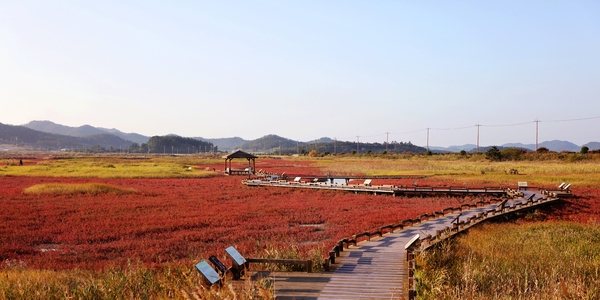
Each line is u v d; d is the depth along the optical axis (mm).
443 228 23281
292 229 26719
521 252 19000
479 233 23188
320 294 11633
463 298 12250
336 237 24109
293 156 194000
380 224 27609
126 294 11570
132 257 19797
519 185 45906
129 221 28844
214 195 45219
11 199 38656
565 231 25219
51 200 38438
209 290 9836
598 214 33438
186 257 19766
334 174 72688
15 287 12109
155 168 86062
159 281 12188
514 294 13133
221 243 22797
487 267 15336
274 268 14266
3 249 20938
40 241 23156
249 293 9781
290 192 48562
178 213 32688
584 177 57375
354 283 12672
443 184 53469
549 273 15281
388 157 144250
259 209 35156
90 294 11609
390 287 12266
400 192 44250
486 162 98000
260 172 73938
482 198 40219
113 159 142875
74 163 106125
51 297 11602
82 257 19812
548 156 98562
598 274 15109
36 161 121438
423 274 13523
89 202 37688
